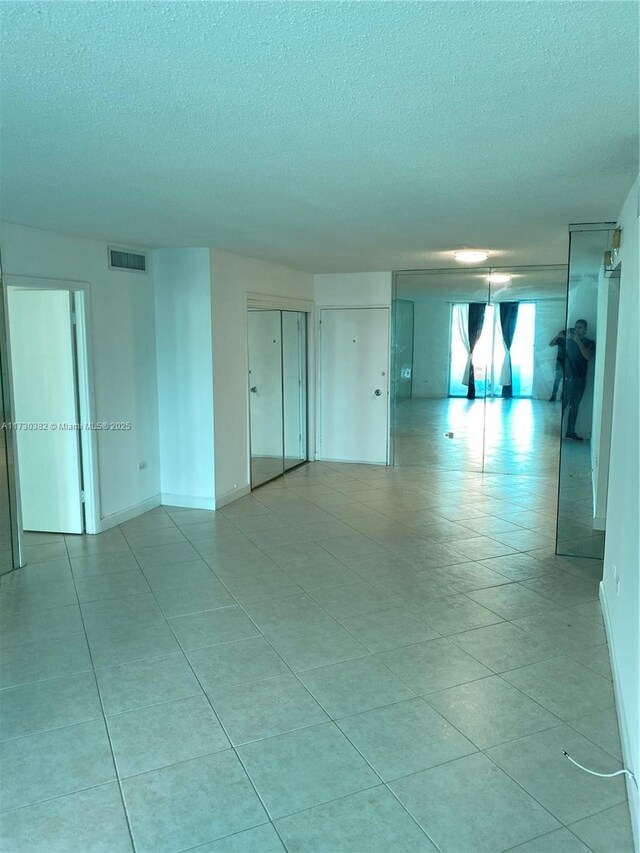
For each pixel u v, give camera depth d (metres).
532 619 3.68
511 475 7.73
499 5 1.48
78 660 3.20
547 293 7.45
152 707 2.80
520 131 2.44
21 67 1.85
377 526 5.54
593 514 4.67
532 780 2.34
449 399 7.98
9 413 4.34
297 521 5.67
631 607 2.48
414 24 1.58
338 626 3.59
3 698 2.86
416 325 7.93
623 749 2.46
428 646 3.35
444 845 2.04
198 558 4.70
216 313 5.81
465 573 4.42
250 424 6.67
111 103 2.14
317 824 2.13
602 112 2.23
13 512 4.41
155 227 4.56
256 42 1.69
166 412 6.00
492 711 2.77
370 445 8.24
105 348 5.26
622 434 3.15
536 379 7.68
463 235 4.98
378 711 2.77
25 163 2.89
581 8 1.50
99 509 5.27
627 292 3.17
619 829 2.11
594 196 3.53
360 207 3.88
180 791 2.28
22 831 2.10
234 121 2.32
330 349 8.16
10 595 4.02
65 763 2.43
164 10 1.51
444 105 2.16
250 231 4.75
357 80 1.95
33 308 5.00
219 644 3.38
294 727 2.65
